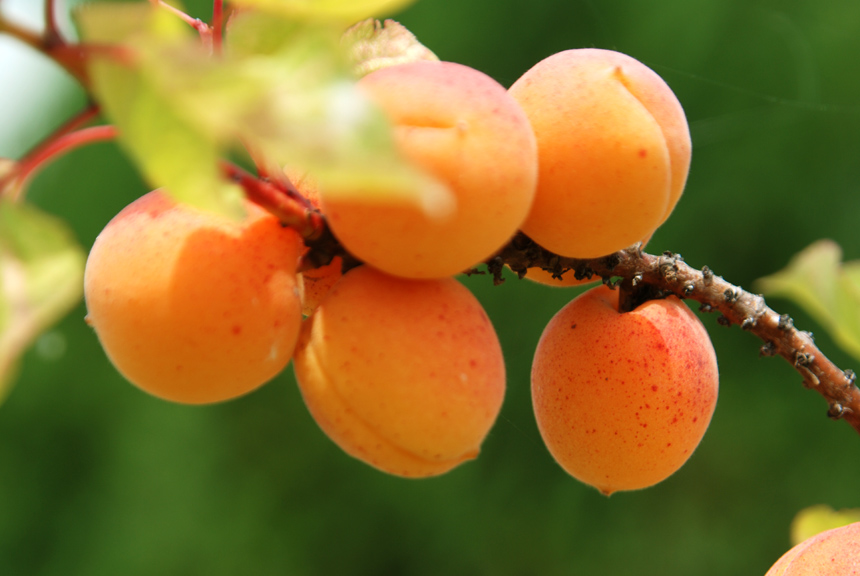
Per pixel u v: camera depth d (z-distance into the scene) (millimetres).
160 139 571
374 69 645
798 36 1896
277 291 618
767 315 675
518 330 1844
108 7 569
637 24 1871
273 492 1965
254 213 622
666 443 666
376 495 1963
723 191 1928
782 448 1875
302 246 629
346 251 630
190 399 622
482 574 1915
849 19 1896
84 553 1939
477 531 1924
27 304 563
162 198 623
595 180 631
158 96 565
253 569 1925
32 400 1987
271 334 618
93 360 1986
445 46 1854
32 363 1977
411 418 616
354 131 559
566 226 636
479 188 604
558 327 680
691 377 667
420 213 604
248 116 561
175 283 611
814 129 1915
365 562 1952
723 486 1891
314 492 1977
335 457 1978
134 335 614
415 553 1955
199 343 613
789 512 1855
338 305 622
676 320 672
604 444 667
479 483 1937
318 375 622
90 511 1968
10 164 597
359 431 622
